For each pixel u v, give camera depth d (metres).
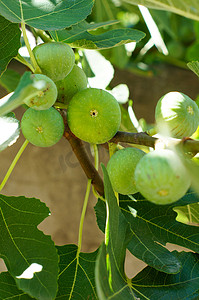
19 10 0.52
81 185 1.50
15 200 0.54
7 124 0.54
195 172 0.39
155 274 0.53
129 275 1.45
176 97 0.51
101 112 0.51
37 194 1.45
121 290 0.49
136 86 1.60
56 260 0.52
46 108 0.49
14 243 0.53
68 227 1.47
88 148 1.16
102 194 0.58
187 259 0.55
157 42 0.86
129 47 0.98
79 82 0.54
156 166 0.43
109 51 1.01
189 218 0.64
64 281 0.54
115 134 0.53
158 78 1.63
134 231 0.56
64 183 1.48
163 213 0.57
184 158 0.44
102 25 0.61
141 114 1.58
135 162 0.51
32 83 0.40
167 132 0.51
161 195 0.43
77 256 0.56
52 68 0.51
